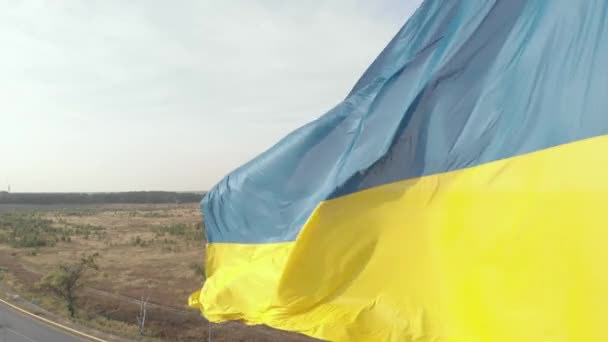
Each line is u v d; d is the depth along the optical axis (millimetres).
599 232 3314
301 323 4684
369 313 4402
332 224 4766
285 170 5961
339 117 5602
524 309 3578
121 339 17734
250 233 6398
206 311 6691
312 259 4809
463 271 3996
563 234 3494
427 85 4559
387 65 5426
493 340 3695
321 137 5711
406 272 4340
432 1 5043
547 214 3615
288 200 5910
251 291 6113
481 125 4199
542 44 3979
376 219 4594
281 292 4887
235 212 6562
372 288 4469
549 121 3779
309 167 5754
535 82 3953
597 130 3477
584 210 3426
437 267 4168
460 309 3951
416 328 4145
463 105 4344
